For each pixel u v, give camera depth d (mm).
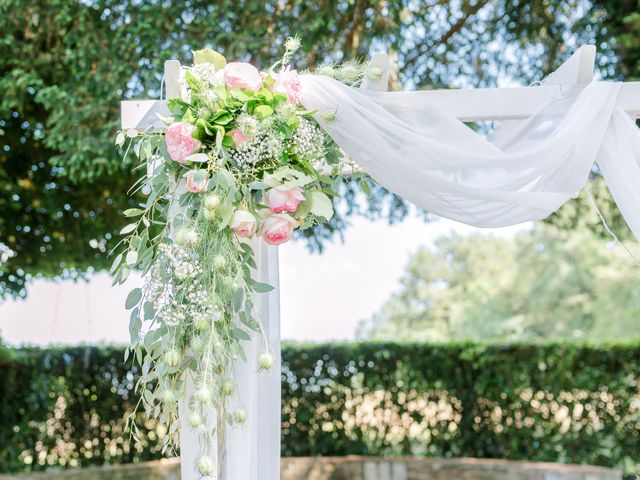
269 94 2297
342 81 2535
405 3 4973
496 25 5402
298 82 2346
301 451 5953
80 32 4574
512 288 15406
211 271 2168
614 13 5086
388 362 6020
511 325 14945
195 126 2248
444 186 2389
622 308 13391
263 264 2469
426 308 16797
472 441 5891
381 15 4742
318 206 2326
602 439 5699
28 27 4703
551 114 2488
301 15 4590
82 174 4867
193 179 2141
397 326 17141
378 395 6016
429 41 5438
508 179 2420
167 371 2129
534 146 2445
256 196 2254
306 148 2348
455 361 5965
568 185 2443
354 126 2396
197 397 2057
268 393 2445
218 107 2291
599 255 14000
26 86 4766
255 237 2443
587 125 2418
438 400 5957
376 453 5949
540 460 5777
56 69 4883
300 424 5977
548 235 15172
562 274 14758
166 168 2295
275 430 2447
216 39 4488
